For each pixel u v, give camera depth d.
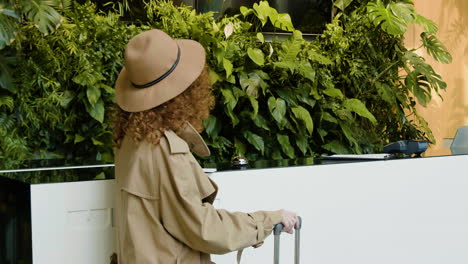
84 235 1.95
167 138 1.62
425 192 2.97
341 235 2.67
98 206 1.97
